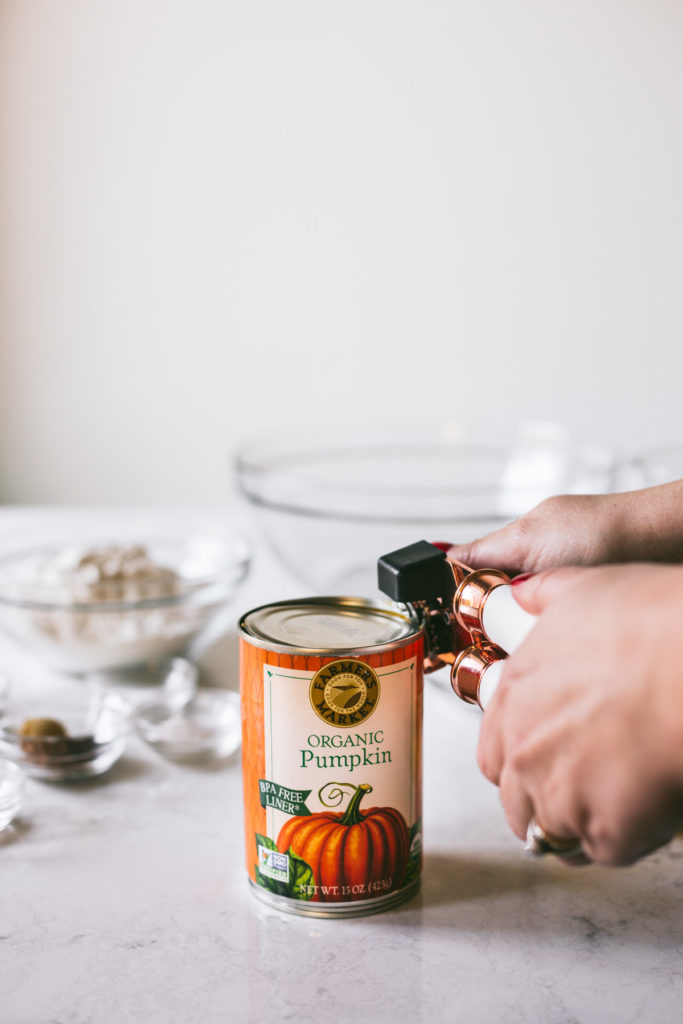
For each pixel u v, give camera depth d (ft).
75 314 7.12
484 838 2.11
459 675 1.84
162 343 7.16
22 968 1.78
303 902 1.87
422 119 6.77
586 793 1.58
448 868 2.02
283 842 1.86
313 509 3.00
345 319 7.07
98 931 1.86
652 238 6.86
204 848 2.09
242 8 6.68
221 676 2.82
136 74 6.78
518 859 2.05
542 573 1.71
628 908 1.92
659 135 6.69
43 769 2.30
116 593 2.75
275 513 3.02
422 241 6.95
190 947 1.82
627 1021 1.68
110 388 7.23
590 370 7.09
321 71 6.73
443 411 7.17
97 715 2.46
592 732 1.55
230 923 1.88
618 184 6.79
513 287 6.98
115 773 2.38
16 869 2.03
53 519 4.10
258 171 6.89
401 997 1.72
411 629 1.88
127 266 7.06
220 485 7.35
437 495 3.16
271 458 4.17
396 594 1.84
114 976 1.77
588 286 6.95
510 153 6.79
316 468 4.28
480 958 1.80
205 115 6.83
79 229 6.99
